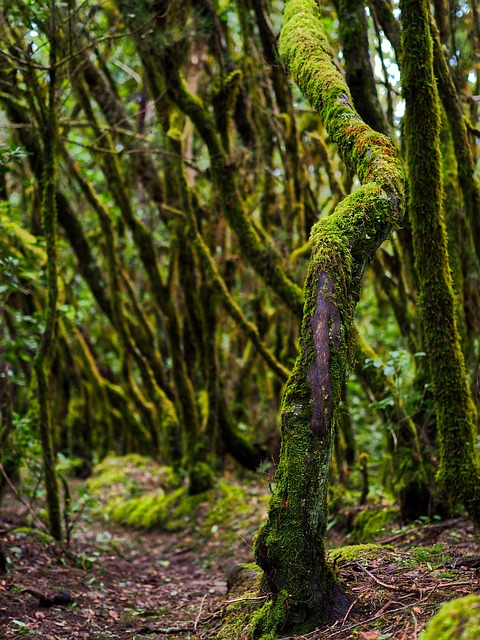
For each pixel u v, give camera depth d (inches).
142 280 436.5
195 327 317.7
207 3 258.8
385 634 102.6
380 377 221.1
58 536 230.8
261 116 277.1
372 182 117.4
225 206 255.9
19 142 278.5
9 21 214.1
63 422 457.7
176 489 327.6
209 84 298.5
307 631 110.3
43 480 270.8
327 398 108.3
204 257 281.7
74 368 430.9
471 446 151.6
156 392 351.6
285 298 249.9
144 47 250.8
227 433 313.3
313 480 109.4
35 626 155.4
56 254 225.0
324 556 115.3
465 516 187.9
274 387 329.1
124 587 209.2
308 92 136.4
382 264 240.2
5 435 239.9
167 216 330.3
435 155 149.9
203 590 207.2
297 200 281.0
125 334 347.6
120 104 309.9
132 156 325.4
